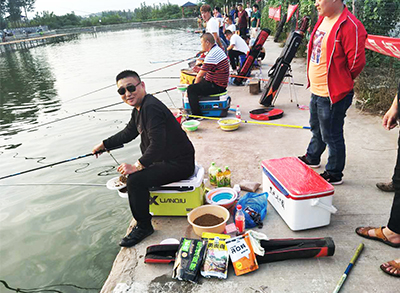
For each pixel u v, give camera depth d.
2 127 8.23
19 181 5.06
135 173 2.78
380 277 2.26
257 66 10.18
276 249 2.48
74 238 3.59
